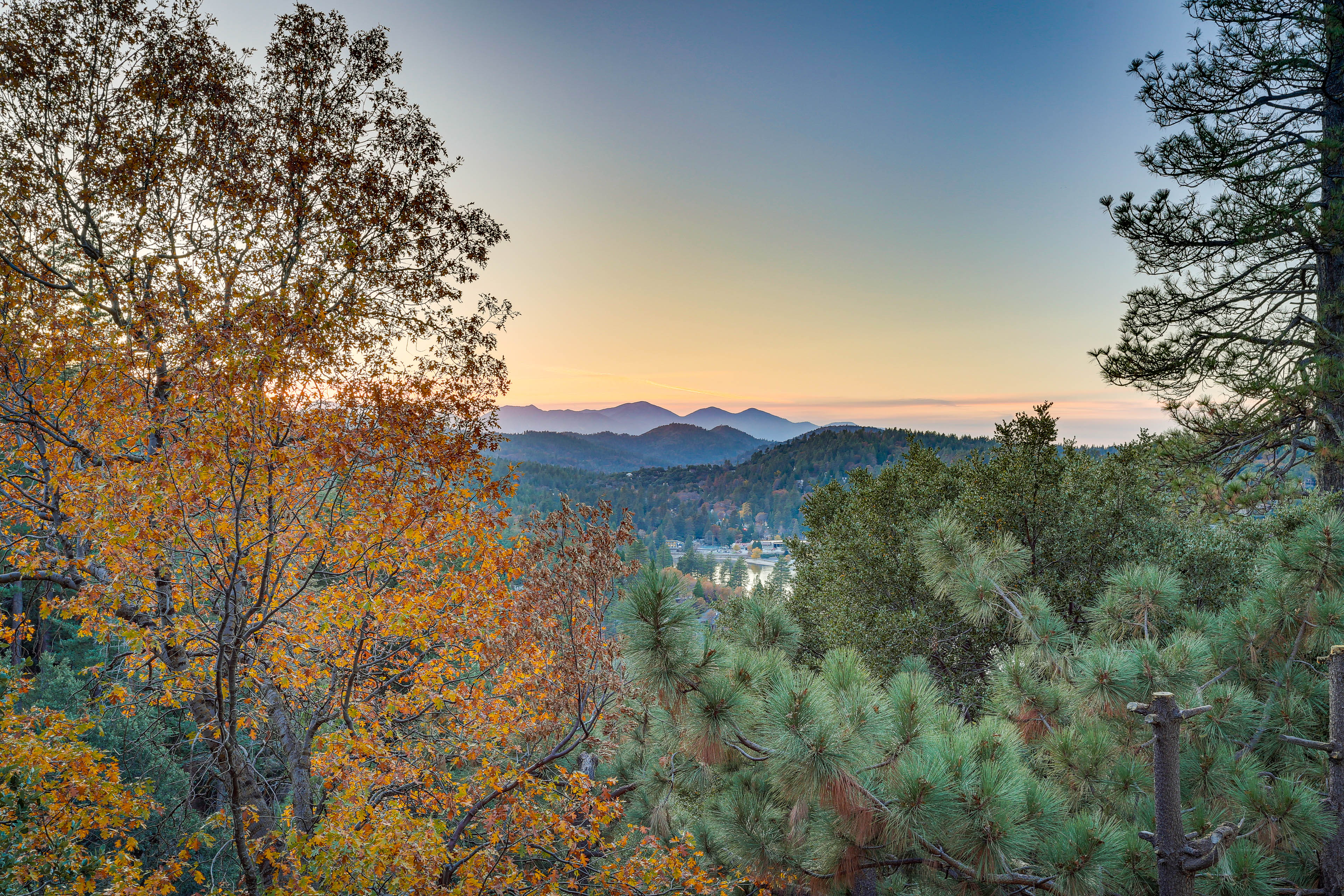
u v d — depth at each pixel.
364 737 6.02
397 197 7.10
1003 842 3.49
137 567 5.11
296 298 5.64
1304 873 4.30
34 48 6.88
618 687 6.18
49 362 5.77
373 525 5.65
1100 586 10.07
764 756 4.25
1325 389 10.66
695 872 5.98
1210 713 4.29
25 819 5.21
